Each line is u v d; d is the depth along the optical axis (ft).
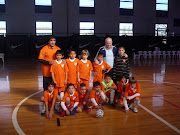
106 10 61.82
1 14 55.57
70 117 10.43
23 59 47.60
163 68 31.01
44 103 10.91
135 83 10.77
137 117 10.37
